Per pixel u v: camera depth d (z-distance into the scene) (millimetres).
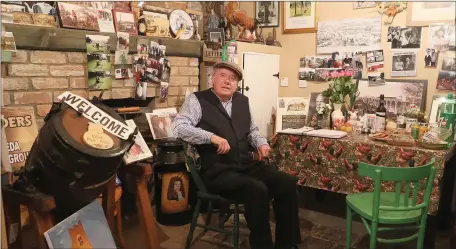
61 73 2434
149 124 2840
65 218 1830
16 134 2010
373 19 3078
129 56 2793
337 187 2582
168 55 3084
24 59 2238
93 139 1680
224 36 3254
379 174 1812
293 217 2236
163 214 2746
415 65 2936
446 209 2609
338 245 2434
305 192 3408
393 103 2994
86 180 1671
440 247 2408
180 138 2299
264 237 2094
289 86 3609
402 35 2961
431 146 2275
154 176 2766
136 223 2730
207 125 2328
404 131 2652
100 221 1877
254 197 2076
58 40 2365
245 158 2350
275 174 2297
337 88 2922
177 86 3197
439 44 2824
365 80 3121
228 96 2398
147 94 2961
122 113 2738
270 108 3514
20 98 2248
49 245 1590
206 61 3355
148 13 3004
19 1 2266
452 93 2795
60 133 1597
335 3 3266
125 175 2164
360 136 2682
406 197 1911
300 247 2404
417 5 2891
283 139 2775
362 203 2084
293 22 3508
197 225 2324
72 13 2479
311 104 3100
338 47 3271
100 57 2596
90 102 1854
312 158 2660
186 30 3277
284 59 3613
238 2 3721
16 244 1884
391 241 1938
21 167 1816
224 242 2473
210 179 2242
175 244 2445
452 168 2523
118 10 2764
